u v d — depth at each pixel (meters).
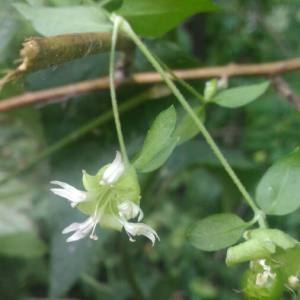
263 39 0.39
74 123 0.26
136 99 0.25
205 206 0.46
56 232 0.25
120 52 0.23
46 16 0.18
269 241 0.16
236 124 0.38
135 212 0.17
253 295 0.16
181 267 0.47
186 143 0.28
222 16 0.39
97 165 0.25
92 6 0.19
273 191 0.17
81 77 0.25
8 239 0.31
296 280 0.16
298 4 0.42
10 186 0.32
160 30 0.21
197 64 0.25
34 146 0.33
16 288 0.32
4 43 0.22
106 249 0.32
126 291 0.35
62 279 0.26
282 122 0.37
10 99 0.25
